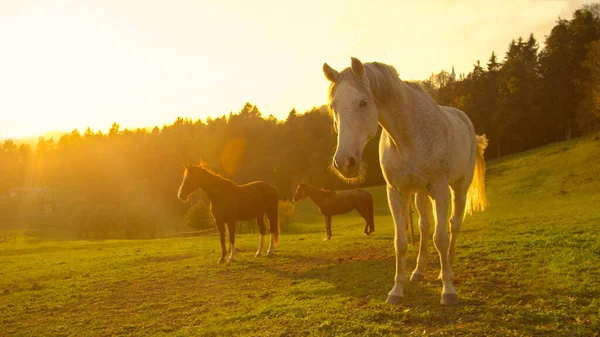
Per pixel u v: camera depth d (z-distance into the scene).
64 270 11.89
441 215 4.71
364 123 4.27
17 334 5.78
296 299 5.93
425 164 4.61
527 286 5.12
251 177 69.94
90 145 108.81
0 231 54.34
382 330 4.05
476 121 63.44
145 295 7.49
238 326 4.91
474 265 6.62
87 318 6.32
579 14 57.44
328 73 4.47
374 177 59.59
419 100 4.74
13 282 10.38
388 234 16.41
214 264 10.30
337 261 9.10
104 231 47.78
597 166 35.06
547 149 48.06
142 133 114.44
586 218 13.54
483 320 4.03
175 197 67.69
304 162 69.94
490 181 40.28
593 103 45.31
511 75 60.34
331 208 16.86
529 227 12.28
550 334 3.59
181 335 5.00
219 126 87.06
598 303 4.24
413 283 5.77
